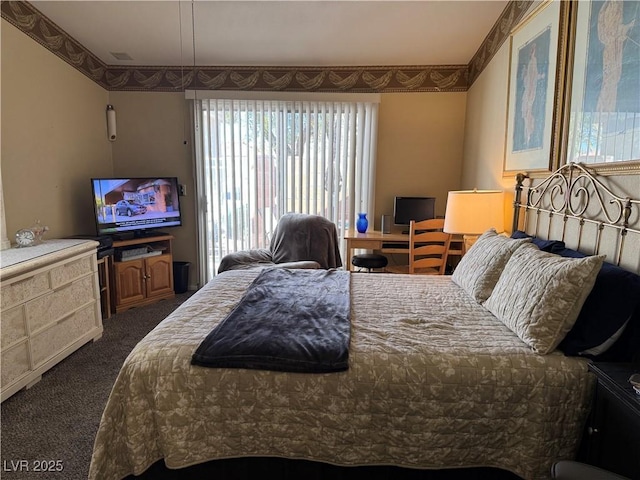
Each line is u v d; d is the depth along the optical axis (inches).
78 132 150.9
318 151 173.5
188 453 59.5
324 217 161.2
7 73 115.0
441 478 61.3
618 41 68.0
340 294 89.1
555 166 89.8
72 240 127.0
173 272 173.6
